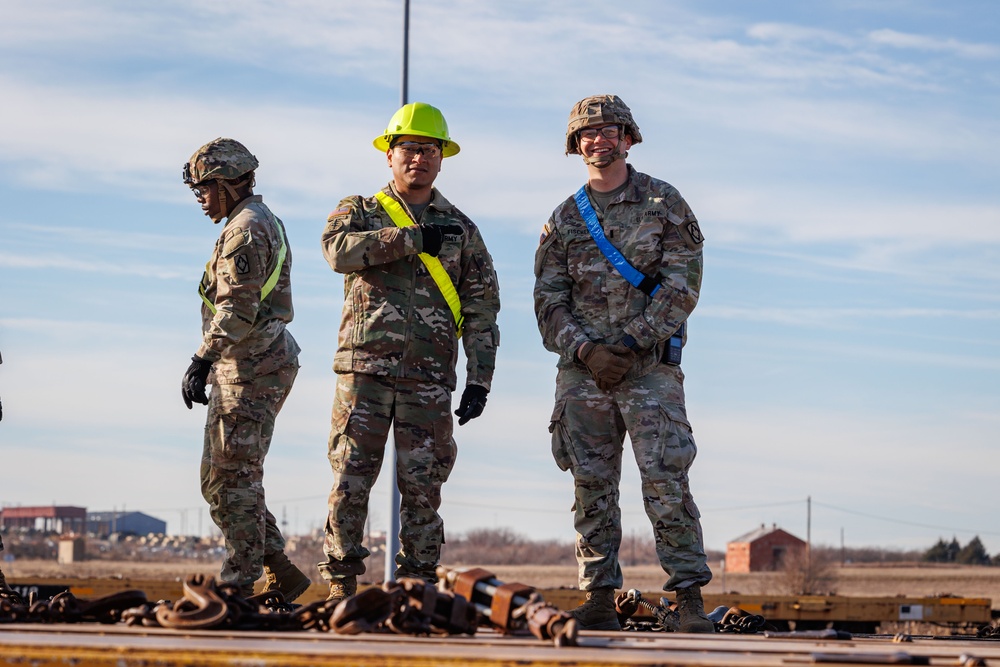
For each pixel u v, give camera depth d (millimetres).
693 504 6434
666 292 6461
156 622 3984
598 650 3330
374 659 2982
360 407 6590
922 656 3285
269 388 7172
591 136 6609
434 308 6656
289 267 7383
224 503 7148
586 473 6543
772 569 101438
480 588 4016
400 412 6602
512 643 3611
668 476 6352
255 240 6895
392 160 6742
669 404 6477
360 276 6645
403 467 6590
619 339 6496
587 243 6688
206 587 3988
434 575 6656
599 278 6637
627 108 6668
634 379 6488
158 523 177250
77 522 146750
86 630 3762
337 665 2992
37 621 4371
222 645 3199
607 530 6562
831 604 19875
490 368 6844
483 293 6855
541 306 6785
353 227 6621
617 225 6641
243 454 7105
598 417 6586
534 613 3734
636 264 6566
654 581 76188
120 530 173875
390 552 13266
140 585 18828
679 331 6625
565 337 6547
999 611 21078
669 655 3236
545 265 6824
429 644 3463
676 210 6578
